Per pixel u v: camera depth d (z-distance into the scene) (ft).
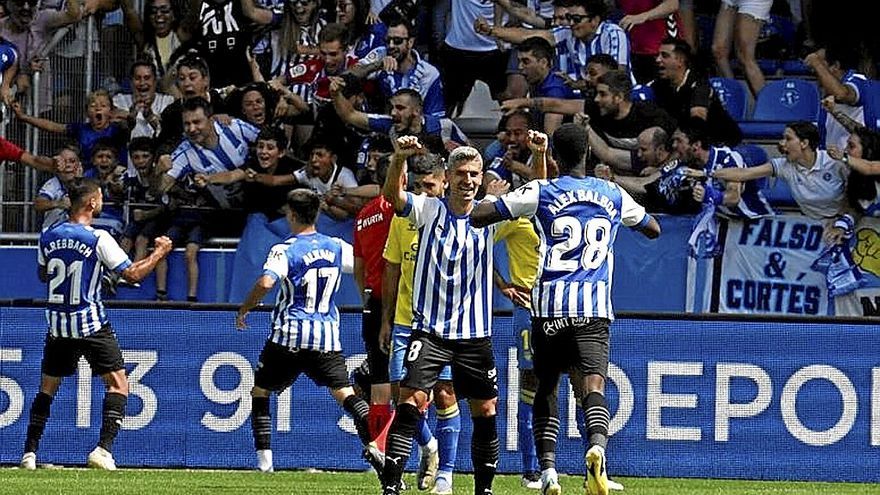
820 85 151.23
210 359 121.80
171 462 121.49
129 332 122.01
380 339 99.66
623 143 141.69
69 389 122.42
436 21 162.50
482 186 135.44
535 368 83.56
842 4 154.92
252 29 162.20
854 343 118.93
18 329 122.93
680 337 119.34
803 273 139.74
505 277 129.49
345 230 143.13
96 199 115.44
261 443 116.06
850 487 112.98
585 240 81.66
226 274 145.18
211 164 147.54
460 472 120.57
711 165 140.77
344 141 146.10
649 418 119.34
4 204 152.15
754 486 112.16
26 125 157.58
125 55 165.17
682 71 146.30
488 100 160.66
